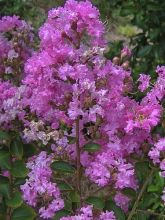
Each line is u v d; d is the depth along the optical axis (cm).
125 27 154
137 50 108
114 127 55
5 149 61
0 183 62
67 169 57
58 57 53
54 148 59
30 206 63
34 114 59
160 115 56
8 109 58
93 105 52
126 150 58
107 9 104
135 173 60
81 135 57
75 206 57
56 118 57
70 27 55
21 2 98
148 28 106
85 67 52
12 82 68
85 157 58
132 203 63
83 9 54
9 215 63
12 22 68
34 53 59
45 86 54
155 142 57
